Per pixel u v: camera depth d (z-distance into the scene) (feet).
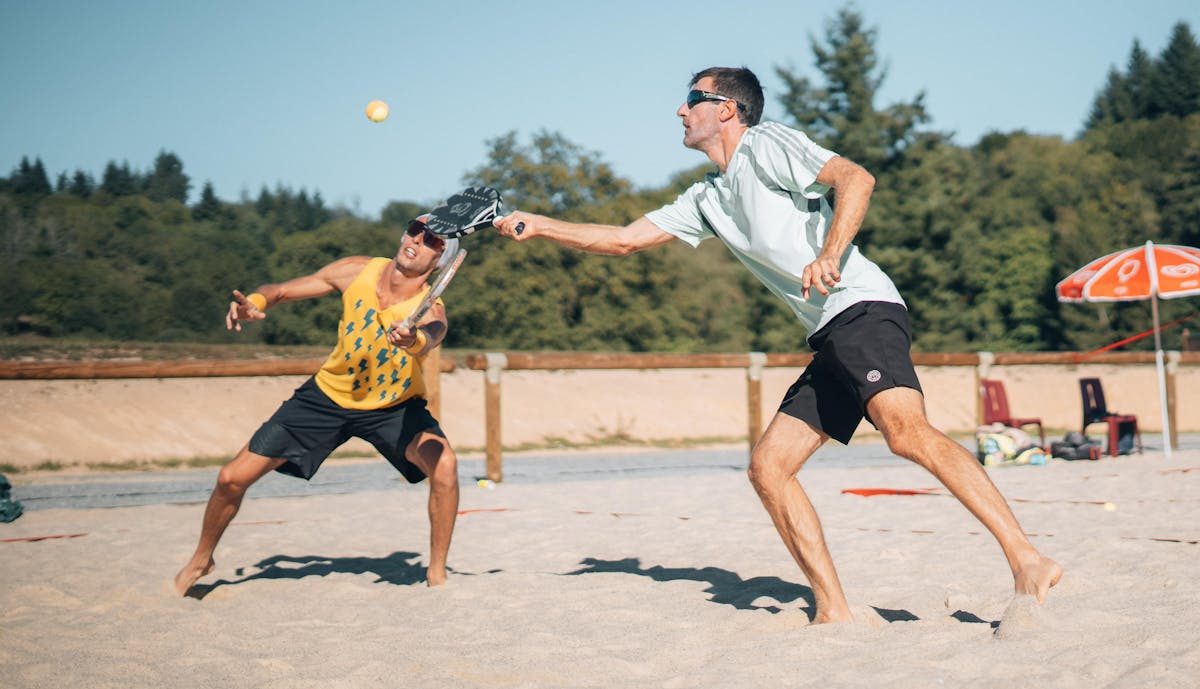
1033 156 189.78
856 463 40.73
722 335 127.03
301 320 114.52
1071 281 40.06
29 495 33.73
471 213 14.25
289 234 138.72
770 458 12.26
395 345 14.47
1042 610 10.72
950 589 14.78
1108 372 86.53
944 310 121.80
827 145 121.70
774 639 11.32
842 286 11.89
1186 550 17.75
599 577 16.49
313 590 15.84
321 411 15.53
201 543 15.56
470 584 15.99
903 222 121.60
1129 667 9.45
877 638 11.03
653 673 10.52
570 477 37.24
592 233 13.82
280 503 28.63
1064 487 29.07
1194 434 65.72
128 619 13.74
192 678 10.70
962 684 9.16
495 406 33.71
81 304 111.96
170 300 115.75
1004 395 42.39
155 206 138.62
